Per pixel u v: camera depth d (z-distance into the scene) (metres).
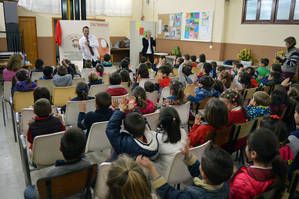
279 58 5.67
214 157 1.24
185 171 2.00
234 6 8.18
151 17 11.80
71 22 8.24
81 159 1.70
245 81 4.18
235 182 1.47
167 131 1.96
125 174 1.07
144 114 2.86
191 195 1.25
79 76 5.68
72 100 3.16
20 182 2.74
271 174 1.41
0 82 7.58
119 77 3.44
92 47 7.60
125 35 12.84
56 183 1.51
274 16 7.18
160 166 1.99
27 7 10.11
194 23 9.46
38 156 2.17
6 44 9.02
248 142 1.51
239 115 2.50
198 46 9.46
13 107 3.71
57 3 10.71
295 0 6.66
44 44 10.89
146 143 1.90
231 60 8.01
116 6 12.16
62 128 2.41
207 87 3.42
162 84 4.45
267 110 2.74
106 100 2.51
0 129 4.16
